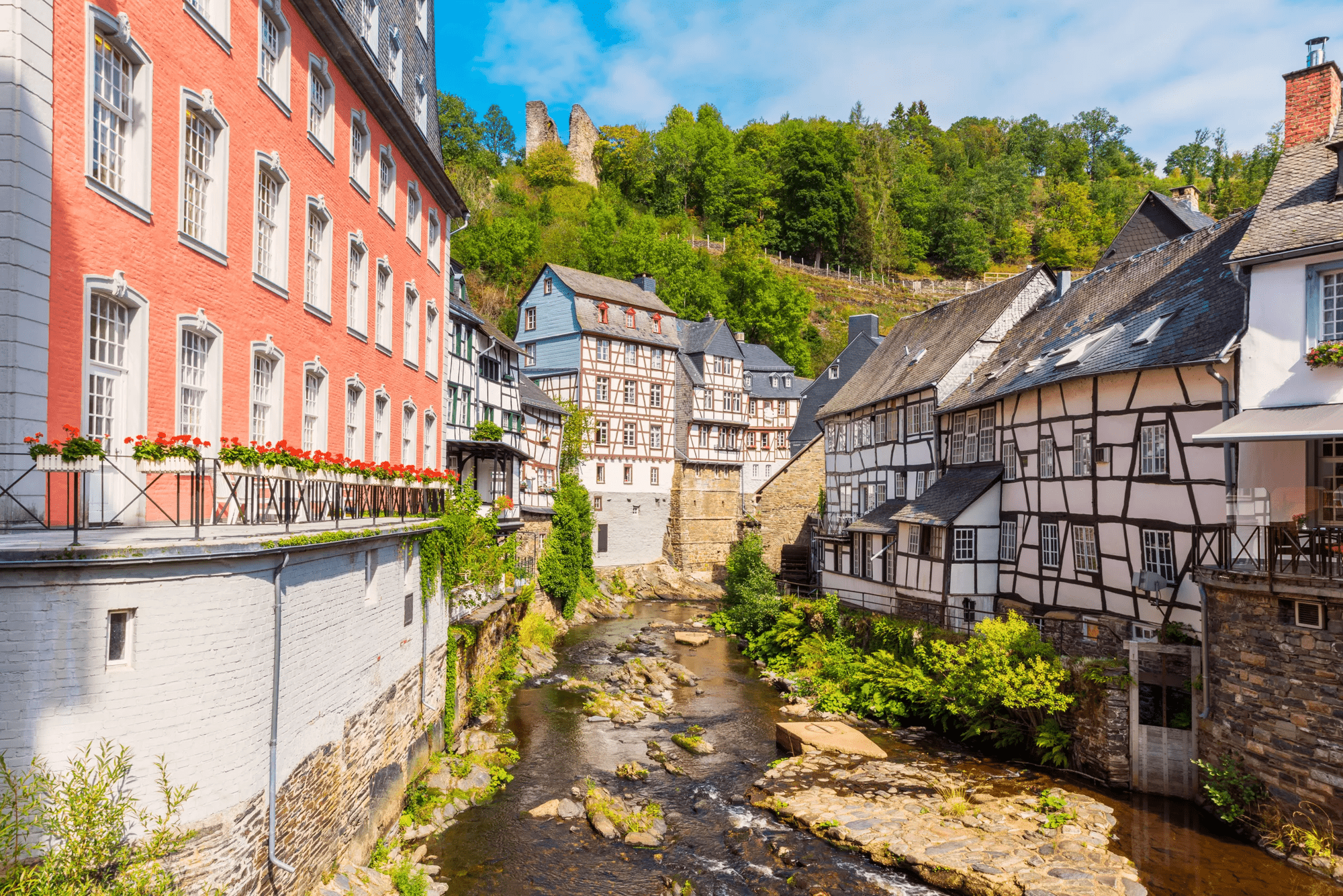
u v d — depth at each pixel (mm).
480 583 20031
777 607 30328
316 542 8836
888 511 27953
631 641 30594
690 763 17641
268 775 8094
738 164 80688
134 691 6734
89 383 8406
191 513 9891
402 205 18219
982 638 18453
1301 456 13602
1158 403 16984
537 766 16891
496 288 55594
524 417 34688
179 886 6902
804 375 60812
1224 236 19031
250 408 11305
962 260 82812
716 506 47781
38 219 7570
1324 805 11992
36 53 7527
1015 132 107688
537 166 78750
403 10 18781
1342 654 11812
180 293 9688
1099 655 17984
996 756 17625
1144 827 13594
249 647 7656
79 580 6520
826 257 79250
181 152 9695
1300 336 13445
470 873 12367
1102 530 18609
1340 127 13961
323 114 14094
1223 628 13875
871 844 13180
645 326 45562
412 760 13992
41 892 6051
